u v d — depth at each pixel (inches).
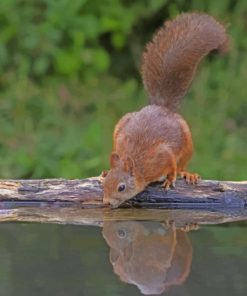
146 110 433.7
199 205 411.5
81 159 570.9
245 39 674.2
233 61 658.2
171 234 361.7
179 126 426.0
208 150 592.4
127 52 703.1
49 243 346.6
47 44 660.1
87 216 395.9
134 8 696.4
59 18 666.2
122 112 634.8
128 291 293.4
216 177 561.6
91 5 689.6
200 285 299.4
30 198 408.2
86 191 409.7
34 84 655.1
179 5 698.2
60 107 636.1
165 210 410.0
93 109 645.3
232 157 577.3
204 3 690.8
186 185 413.4
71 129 608.4
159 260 326.6
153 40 454.9
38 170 557.3
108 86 670.5
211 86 658.8
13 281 301.3
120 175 408.5
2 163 566.9
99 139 583.8
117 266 318.3
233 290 293.0
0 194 407.2
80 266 319.3
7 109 627.2
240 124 627.8
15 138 598.9
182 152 424.2
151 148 414.9
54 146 581.6
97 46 689.6
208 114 628.7
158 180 417.7
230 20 679.1
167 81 446.6
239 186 410.6
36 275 308.5
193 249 339.9
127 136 423.8
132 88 662.5
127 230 369.1
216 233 365.1
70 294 288.0
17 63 655.8
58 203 408.5
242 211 406.9
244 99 637.3
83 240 353.7
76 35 670.5
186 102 644.7
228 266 318.0
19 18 664.4
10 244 346.6
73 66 666.8
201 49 450.0
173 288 296.4
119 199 407.5
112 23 683.4
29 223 380.8
